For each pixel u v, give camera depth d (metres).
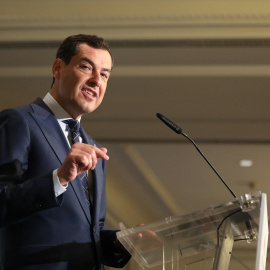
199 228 5.55
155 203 30.00
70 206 5.89
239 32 16.03
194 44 16.48
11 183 5.61
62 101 6.43
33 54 17.22
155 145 24.59
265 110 19.41
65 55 6.51
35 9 16.30
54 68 6.59
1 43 16.69
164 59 17.36
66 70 6.43
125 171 26.86
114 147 24.66
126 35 16.28
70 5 16.22
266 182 27.80
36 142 5.93
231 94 18.62
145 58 17.36
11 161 5.68
